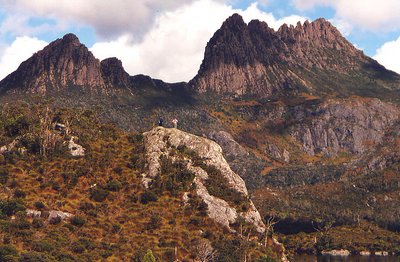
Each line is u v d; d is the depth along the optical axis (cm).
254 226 17150
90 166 17250
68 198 15712
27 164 16575
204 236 15638
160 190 17075
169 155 18738
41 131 18075
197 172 18238
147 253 13275
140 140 19925
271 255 16000
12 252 12169
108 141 19475
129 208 16112
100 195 16125
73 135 18975
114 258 13475
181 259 14275
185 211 16488
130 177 17425
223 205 17088
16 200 14438
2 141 17800
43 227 13912
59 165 16962
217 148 19900
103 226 14838
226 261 14450
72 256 12706
